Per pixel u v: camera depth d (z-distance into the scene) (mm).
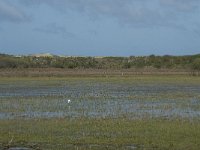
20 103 74812
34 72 182250
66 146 39406
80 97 86625
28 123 52062
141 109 66500
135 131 46188
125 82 134375
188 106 70562
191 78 154000
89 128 48219
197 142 40719
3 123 52094
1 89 106062
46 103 75000
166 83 129500
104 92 98625
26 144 40250
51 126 49594
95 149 38188
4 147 39156
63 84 125688
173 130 46594
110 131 46312
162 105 71938
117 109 66562
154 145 39625
